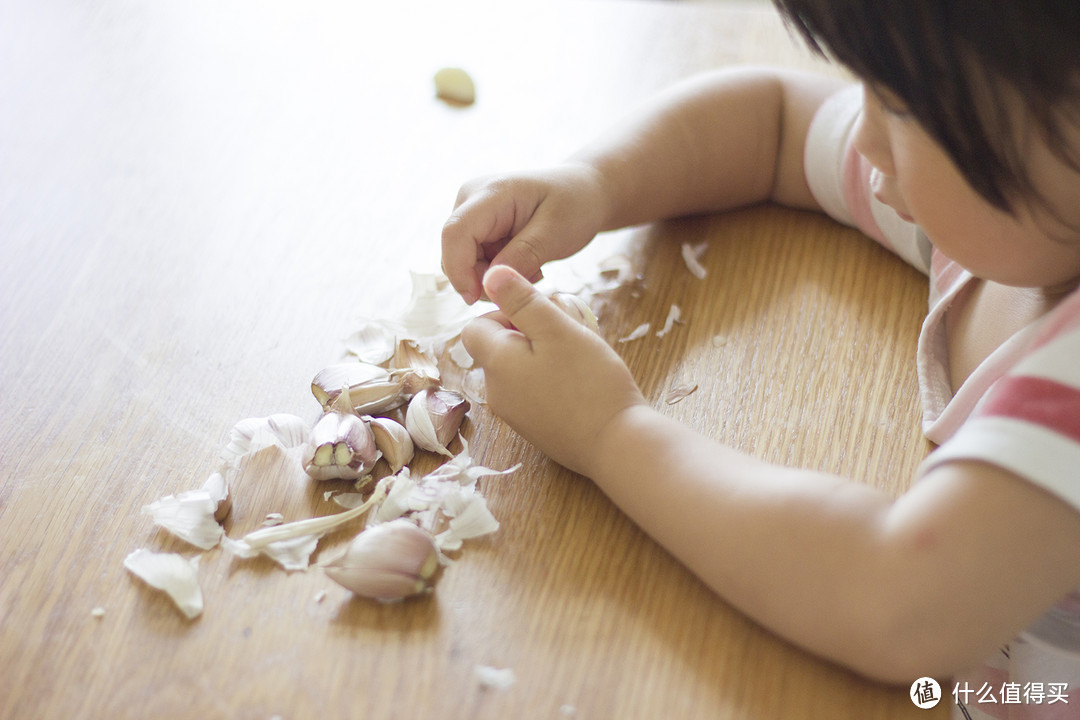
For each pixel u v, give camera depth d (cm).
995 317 55
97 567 51
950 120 45
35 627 49
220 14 83
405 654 48
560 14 83
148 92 76
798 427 56
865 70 45
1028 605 45
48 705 47
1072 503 44
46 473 54
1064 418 45
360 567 49
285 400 58
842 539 47
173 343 60
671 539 50
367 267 64
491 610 49
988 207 47
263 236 66
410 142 72
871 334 60
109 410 57
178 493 54
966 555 45
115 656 48
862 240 66
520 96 76
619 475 51
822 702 47
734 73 69
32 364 59
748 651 48
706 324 61
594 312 62
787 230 67
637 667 48
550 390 53
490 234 60
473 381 59
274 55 79
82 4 84
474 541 52
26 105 75
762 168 68
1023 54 42
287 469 55
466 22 83
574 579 50
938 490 46
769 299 62
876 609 46
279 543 51
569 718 46
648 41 80
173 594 50
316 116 74
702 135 66
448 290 62
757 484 49
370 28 82
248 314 62
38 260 65
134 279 64
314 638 49
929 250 61
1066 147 44
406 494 53
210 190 69
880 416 56
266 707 47
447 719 46
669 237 67
